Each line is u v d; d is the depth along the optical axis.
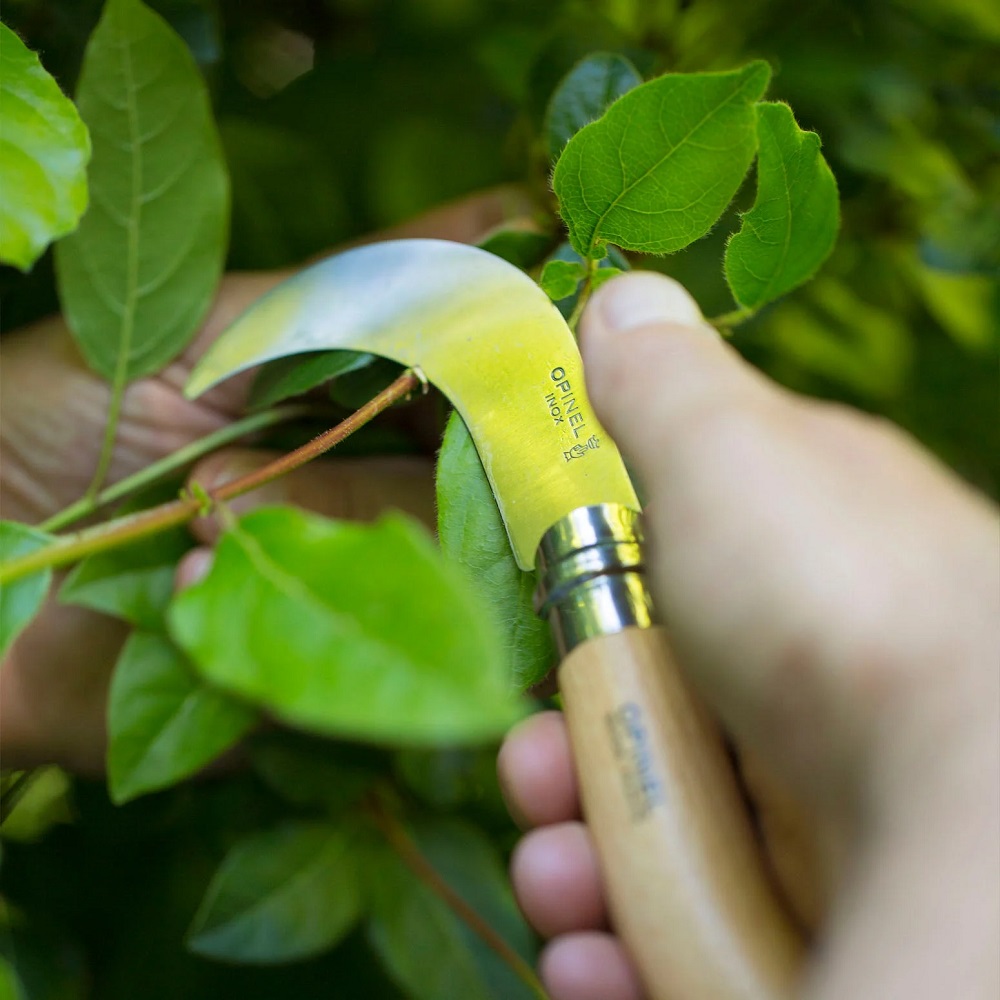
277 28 0.37
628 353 0.19
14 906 0.28
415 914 0.27
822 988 0.15
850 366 0.38
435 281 0.20
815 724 0.17
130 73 0.22
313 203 0.32
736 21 0.33
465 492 0.19
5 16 0.25
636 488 0.20
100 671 0.30
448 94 0.36
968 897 0.15
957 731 0.15
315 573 0.13
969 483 0.44
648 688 0.18
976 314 0.37
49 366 0.28
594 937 0.25
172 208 0.23
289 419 0.27
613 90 0.24
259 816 0.30
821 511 0.17
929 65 0.34
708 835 0.18
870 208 0.34
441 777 0.29
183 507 0.17
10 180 0.16
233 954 0.25
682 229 0.19
